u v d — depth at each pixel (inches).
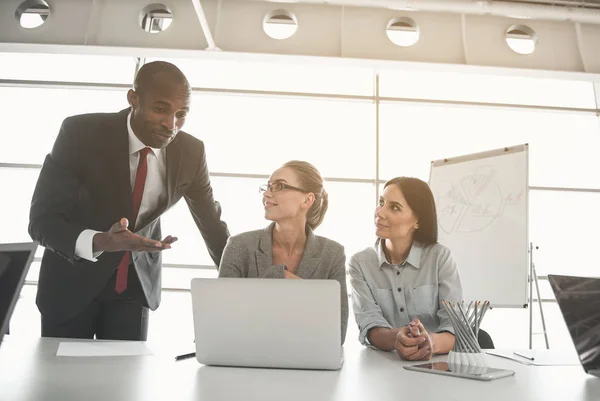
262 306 40.4
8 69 180.1
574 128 201.5
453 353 42.9
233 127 213.0
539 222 199.2
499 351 55.7
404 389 32.4
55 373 34.5
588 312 39.9
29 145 182.7
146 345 50.8
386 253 73.6
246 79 192.5
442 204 132.0
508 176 125.6
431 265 70.8
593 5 155.2
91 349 46.2
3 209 178.1
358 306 67.1
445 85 192.5
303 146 212.2
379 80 189.6
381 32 152.2
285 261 64.4
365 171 183.2
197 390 30.8
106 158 67.2
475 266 122.0
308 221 66.8
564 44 155.4
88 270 65.4
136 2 149.9
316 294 39.9
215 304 40.9
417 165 206.1
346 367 42.0
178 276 181.9
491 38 153.5
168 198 72.1
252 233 64.8
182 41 147.7
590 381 37.2
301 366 40.2
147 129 66.2
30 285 173.3
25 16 169.5
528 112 190.7
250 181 180.5
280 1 149.6
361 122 188.4
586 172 197.8
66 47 145.3
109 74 183.3
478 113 198.2
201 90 181.9
